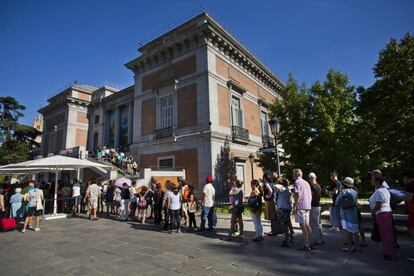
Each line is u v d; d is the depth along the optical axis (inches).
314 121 498.9
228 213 439.2
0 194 355.3
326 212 375.2
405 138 407.8
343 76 503.8
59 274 175.9
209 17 764.6
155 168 746.2
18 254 227.6
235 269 177.8
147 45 919.7
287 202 239.3
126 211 424.2
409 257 193.0
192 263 192.5
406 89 415.8
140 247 243.0
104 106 1198.9
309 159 489.7
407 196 185.9
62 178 929.5
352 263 183.0
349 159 430.6
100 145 1161.4
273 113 573.0
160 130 763.4
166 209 335.0
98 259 207.8
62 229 344.8
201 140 667.4
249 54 858.8
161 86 789.2
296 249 223.9
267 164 570.6
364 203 469.7
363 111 482.9
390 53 444.1
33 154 1488.7
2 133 1331.2
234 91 788.6
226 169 683.4
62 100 1255.5
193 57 733.9
